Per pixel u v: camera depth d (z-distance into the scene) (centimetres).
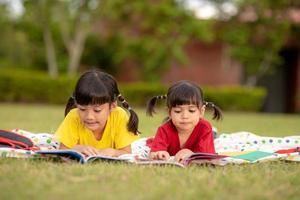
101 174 369
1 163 412
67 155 436
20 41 2364
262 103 2131
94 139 501
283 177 383
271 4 2053
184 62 2088
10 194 314
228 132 898
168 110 484
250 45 2128
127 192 322
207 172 393
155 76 2148
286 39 2211
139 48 2141
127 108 501
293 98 2269
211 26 2088
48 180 349
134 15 2189
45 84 2064
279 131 924
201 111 492
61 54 2352
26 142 503
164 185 340
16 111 1428
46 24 2081
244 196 323
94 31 2384
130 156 467
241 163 449
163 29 2033
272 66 2186
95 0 2077
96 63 2330
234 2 2072
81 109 466
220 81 2216
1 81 2066
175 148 498
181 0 2116
